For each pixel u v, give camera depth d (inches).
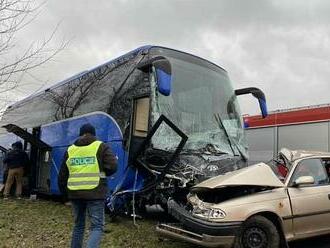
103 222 268.1
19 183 600.4
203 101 409.1
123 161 390.3
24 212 459.2
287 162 335.3
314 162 334.0
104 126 434.9
